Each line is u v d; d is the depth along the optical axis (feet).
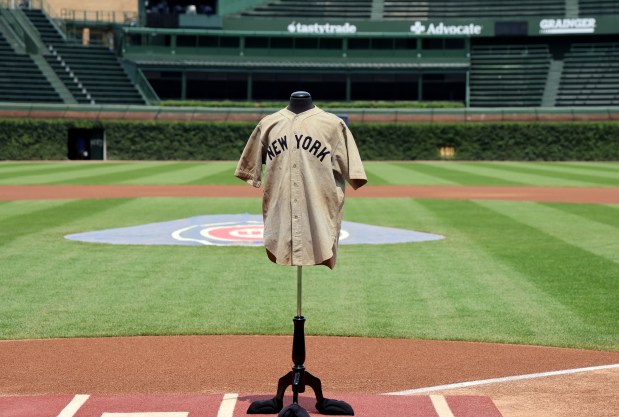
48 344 28.45
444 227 60.64
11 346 28.17
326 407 20.10
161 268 43.34
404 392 22.56
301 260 18.69
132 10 220.23
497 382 23.58
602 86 208.03
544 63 214.69
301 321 20.01
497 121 179.63
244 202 80.94
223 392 22.61
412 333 30.01
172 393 22.50
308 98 19.24
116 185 102.89
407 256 47.19
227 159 175.42
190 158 174.81
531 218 66.49
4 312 33.40
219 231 58.08
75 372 24.80
